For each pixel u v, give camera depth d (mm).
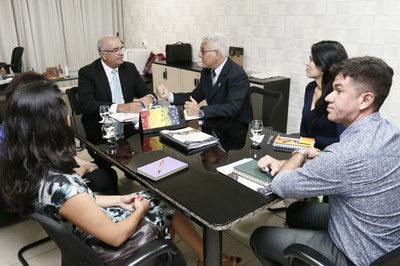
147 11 5371
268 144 1775
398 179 1089
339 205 1186
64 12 5285
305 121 2146
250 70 4008
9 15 4828
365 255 1134
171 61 4645
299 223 1554
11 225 2283
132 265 1060
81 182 1101
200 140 1740
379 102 1140
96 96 2674
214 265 1269
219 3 4168
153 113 2000
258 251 1379
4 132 1049
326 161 1102
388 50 2814
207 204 1192
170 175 1412
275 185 1229
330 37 3176
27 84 1051
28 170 1037
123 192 2646
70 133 1109
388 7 2736
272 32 3668
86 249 1008
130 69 2861
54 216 1056
